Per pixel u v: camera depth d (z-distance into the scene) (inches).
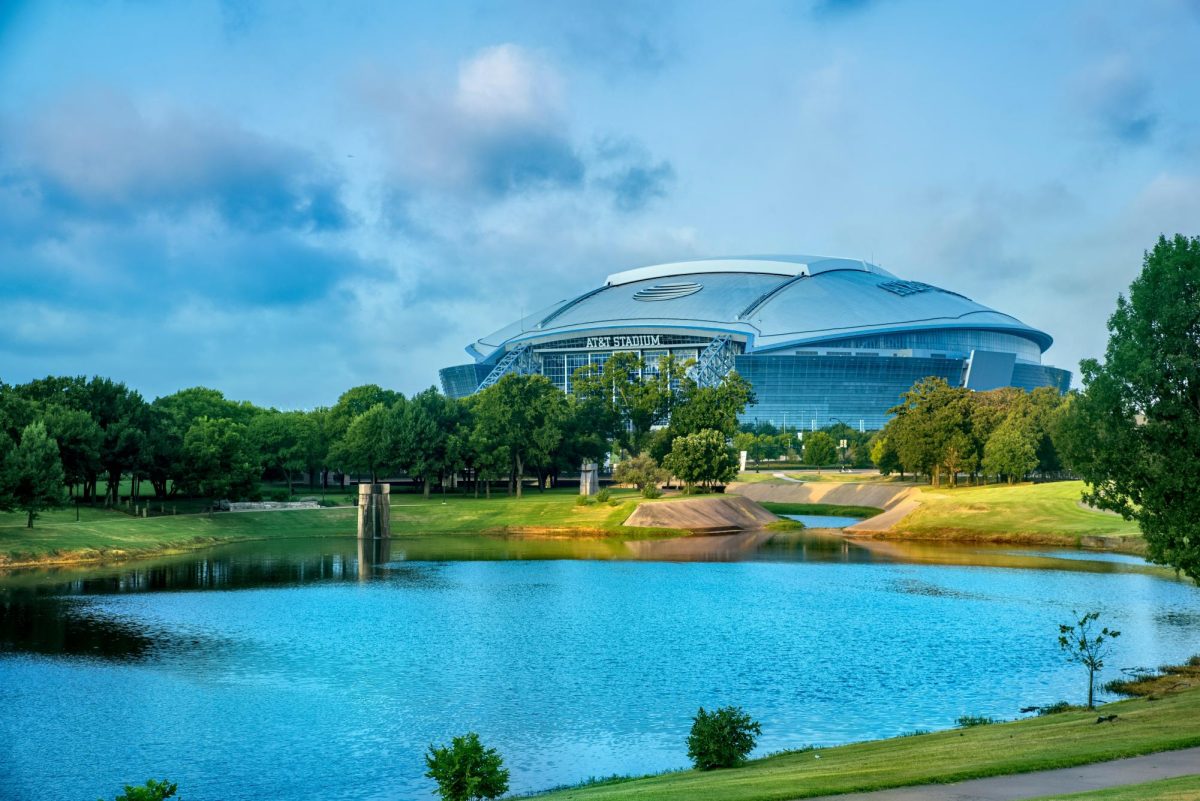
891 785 1042.1
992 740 1346.0
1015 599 3100.4
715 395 7022.6
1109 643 2422.5
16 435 4596.5
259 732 1744.6
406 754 1631.4
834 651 2364.7
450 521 5615.2
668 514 5570.9
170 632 2603.3
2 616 2822.3
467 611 2933.1
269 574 3759.8
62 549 4138.8
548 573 3791.8
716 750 1371.8
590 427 6948.8
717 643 2466.8
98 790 1466.5
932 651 2362.2
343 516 5718.5
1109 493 1856.5
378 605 3036.4
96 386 5280.5
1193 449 1705.2
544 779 1491.1
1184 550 1708.9
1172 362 1690.5
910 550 4566.9
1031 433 6122.1
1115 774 1051.3
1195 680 1968.5
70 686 2041.1
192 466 5447.8
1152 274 1740.9
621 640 2506.2
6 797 1438.2
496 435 6318.9
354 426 6387.8
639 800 1043.3
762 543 4992.6
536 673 2156.7
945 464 6466.5
